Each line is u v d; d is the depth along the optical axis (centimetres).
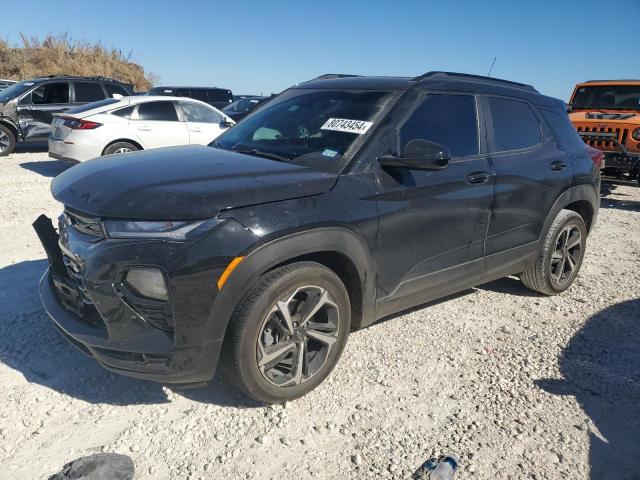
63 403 304
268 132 379
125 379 329
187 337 264
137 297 263
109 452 266
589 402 327
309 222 286
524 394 332
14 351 351
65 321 293
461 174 371
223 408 306
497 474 265
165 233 260
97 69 3281
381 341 390
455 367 360
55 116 970
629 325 434
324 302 303
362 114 353
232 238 264
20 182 912
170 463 263
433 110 372
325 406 311
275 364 297
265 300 277
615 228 750
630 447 290
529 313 452
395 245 335
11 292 439
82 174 319
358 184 316
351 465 267
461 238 379
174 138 998
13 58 3086
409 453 277
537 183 432
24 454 264
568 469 271
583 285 520
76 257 279
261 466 264
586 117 941
